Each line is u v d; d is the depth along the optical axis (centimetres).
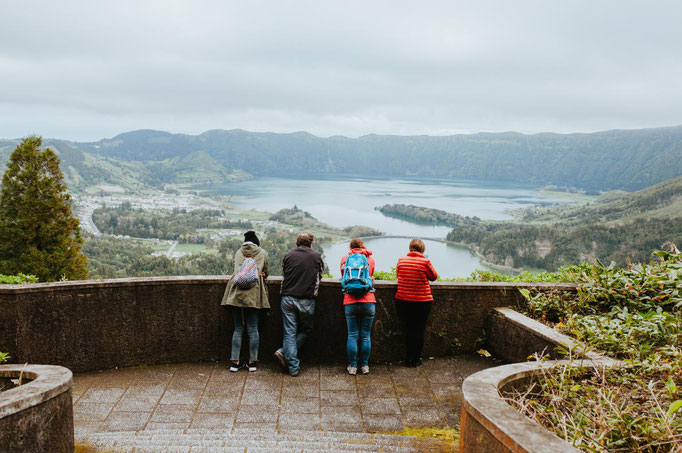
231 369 492
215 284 512
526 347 454
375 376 489
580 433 225
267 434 361
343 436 361
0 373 294
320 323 525
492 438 201
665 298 468
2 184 3155
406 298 493
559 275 617
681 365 285
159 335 505
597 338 373
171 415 402
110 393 439
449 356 535
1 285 454
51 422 258
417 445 339
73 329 472
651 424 225
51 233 3206
